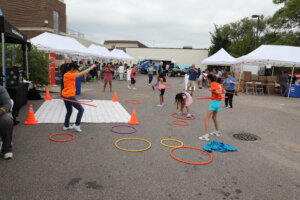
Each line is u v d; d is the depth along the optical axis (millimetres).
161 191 3246
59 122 6414
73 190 3139
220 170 4027
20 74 8250
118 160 4176
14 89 6703
